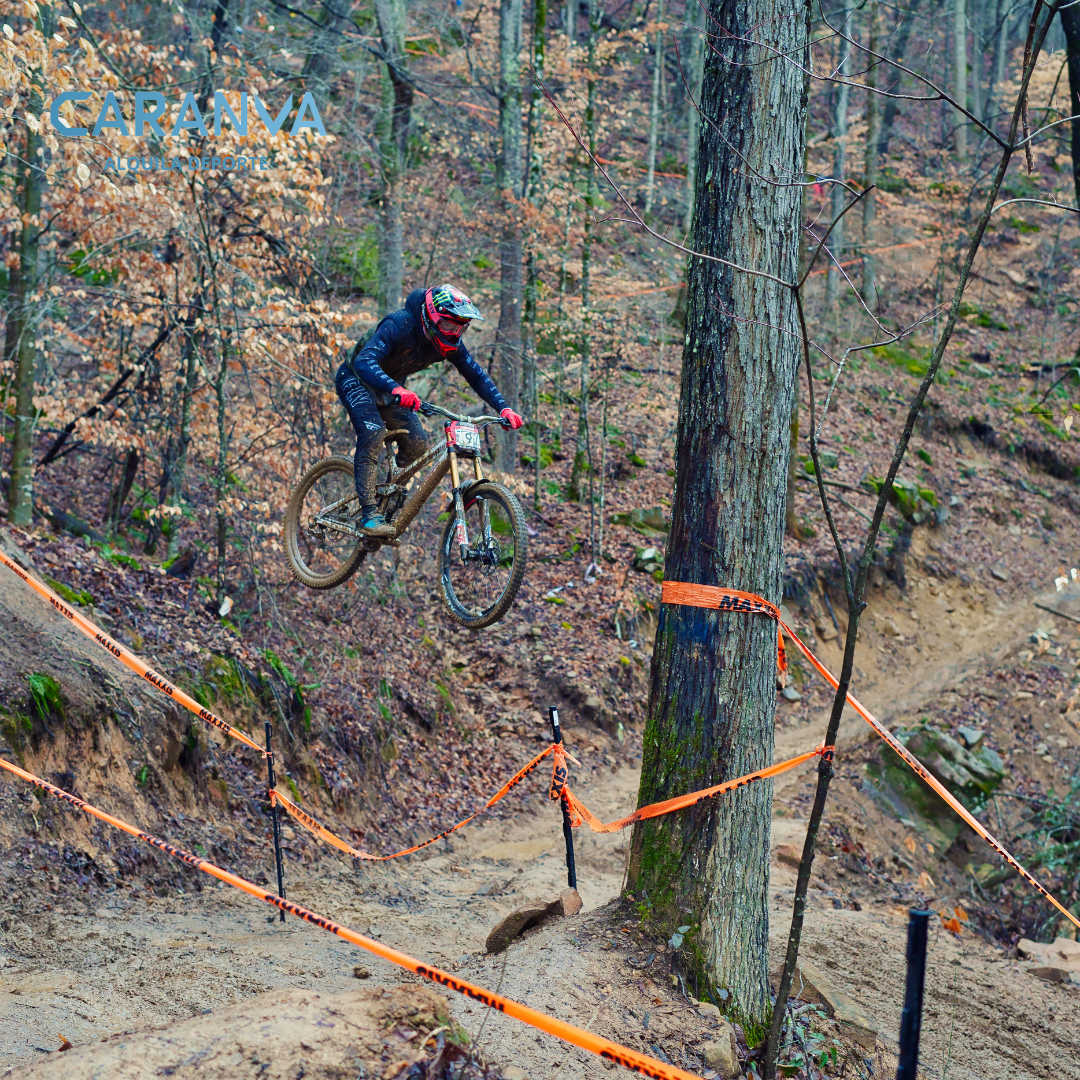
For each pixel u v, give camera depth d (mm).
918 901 10195
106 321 10398
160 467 11898
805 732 15422
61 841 6266
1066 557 22859
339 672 11172
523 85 19125
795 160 5113
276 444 10734
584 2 34031
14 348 10328
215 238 10016
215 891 6902
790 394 5207
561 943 5070
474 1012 4434
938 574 21078
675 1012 4625
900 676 18047
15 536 8984
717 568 5109
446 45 22297
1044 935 10547
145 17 12594
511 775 12523
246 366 10602
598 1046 2479
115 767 7121
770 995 5277
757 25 4965
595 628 15883
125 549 11258
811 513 20406
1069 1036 6395
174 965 5062
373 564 12578
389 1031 2846
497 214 17109
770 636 5172
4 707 6484
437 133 18156
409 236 16609
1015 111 3678
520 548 4898
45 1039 3859
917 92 33312
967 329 29703
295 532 6523
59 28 9125
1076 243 31797
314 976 5234
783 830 10906
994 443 25609
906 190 30047
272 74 12406
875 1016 5910
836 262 4395
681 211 28031
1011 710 16203
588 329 18766
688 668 5152
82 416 10289
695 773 5078
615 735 14141
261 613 10336
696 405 5207
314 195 9609
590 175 18781
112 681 7570
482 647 15094
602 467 17688
